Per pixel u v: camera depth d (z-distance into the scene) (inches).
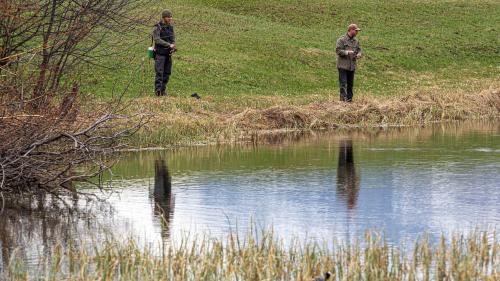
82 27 1499.8
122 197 1427.2
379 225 1226.0
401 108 2647.6
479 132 2351.1
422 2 5000.0
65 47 1503.4
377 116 2573.8
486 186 1512.1
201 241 1136.2
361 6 4808.1
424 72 3715.6
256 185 1525.6
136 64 2822.3
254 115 2362.2
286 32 4097.0
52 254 1061.1
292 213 1304.1
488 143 2095.2
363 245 1104.8
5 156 1412.4
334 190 1480.1
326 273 919.7
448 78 3619.6
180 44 3506.4
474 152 1931.6
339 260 990.4
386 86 3344.0
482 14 4857.3
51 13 1487.5
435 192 1460.4
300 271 952.9
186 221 1256.8
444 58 3971.5
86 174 1556.3
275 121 2391.7
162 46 2455.7
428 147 2020.2
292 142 2113.7
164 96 2445.9
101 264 976.9
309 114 2444.6
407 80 3526.1
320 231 1191.6
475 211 1317.7
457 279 946.1
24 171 1451.8
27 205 1365.7
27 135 1413.6
